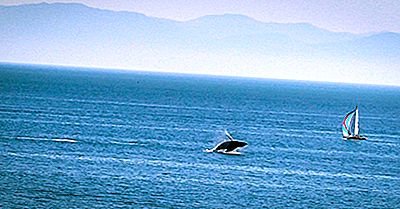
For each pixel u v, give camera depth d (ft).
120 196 344.49
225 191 367.25
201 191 364.17
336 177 426.92
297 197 364.17
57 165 414.21
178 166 432.25
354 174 441.68
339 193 380.58
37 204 321.93
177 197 348.59
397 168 478.18
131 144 520.01
